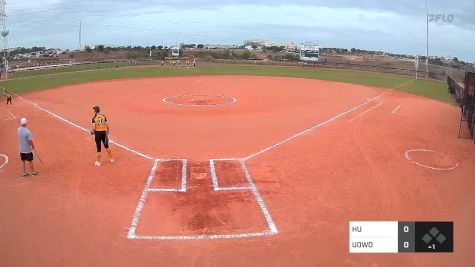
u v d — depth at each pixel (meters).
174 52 86.00
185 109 27.45
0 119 23.53
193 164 15.17
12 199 11.84
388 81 47.03
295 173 14.16
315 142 18.41
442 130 21.00
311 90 38.34
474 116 18.95
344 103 30.19
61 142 18.25
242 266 8.46
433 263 8.61
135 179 13.55
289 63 72.44
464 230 10.08
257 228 10.16
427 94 35.50
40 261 8.59
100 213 10.96
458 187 12.98
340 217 10.75
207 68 63.06
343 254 8.96
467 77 21.28
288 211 11.12
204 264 8.53
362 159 15.83
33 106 28.23
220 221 10.53
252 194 12.27
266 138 19.22
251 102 30.73
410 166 15.04
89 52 102.31
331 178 13.69
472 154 16.73
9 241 9.42
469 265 8.52
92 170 14.45
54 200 11.80
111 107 28.09
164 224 10.36
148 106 28.59
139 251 9.05
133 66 67.56
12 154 16.33
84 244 9.34
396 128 21.33
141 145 17.89
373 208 11.31
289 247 9.25
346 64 68.88
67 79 46.59
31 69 56.97
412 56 103.19
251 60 77.44
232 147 17.56
